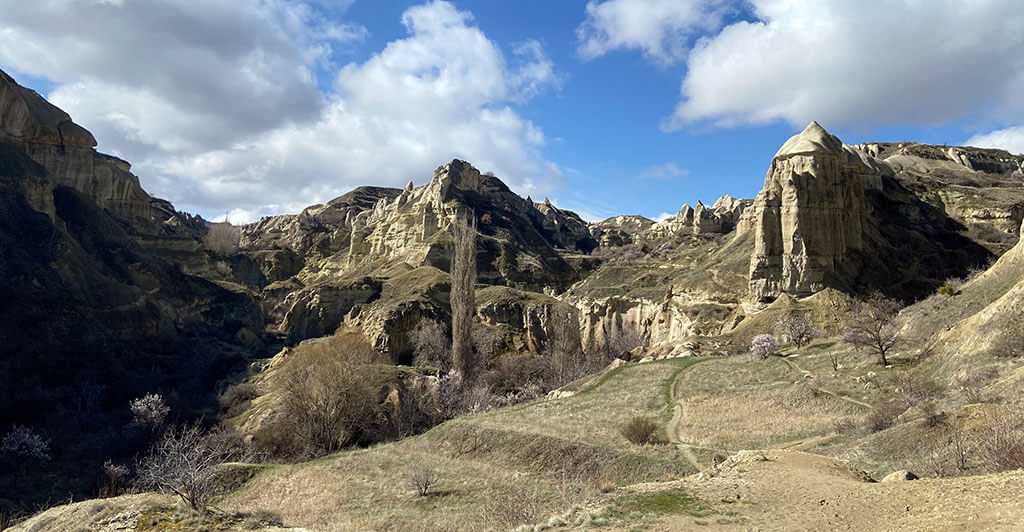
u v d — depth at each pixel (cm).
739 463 2212
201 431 6444
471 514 3022
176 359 9206
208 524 1841
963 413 2628
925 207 10719
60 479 5153
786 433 3744
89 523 1859
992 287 5006
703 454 3628
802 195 8219
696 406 4694
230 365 9300
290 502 3531
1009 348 3497
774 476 1944
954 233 10006
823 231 8144
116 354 8425
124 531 1788
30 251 8838
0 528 2250
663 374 5925
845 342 5462
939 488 1535
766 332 7362
